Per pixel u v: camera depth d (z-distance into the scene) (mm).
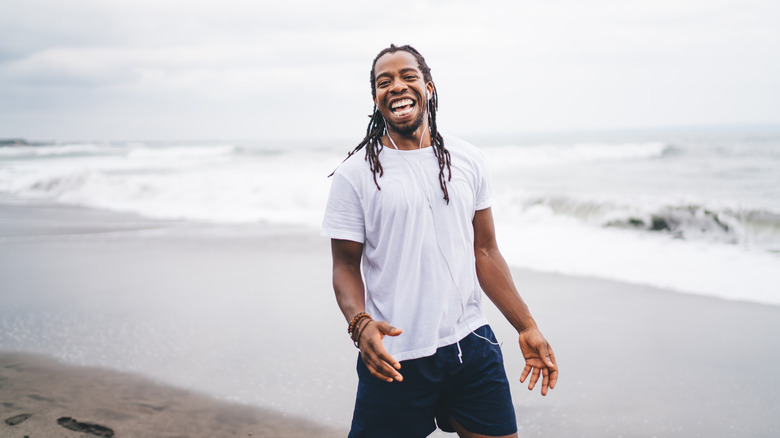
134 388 3520
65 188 15148
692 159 21438
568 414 3145
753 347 4090
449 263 1871
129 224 10281
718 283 5766
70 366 3871
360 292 1901
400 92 1828
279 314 4914
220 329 4559
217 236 8875
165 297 5512
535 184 15227
